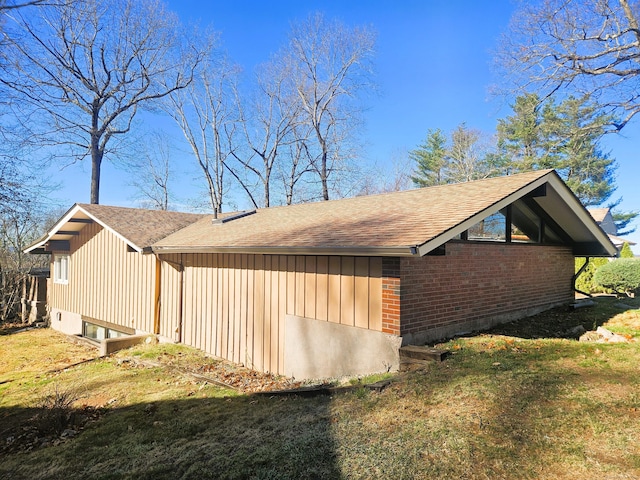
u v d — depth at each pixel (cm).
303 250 674
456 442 319
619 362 483
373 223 721
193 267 1068
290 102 2855
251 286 886
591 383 421
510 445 311
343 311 676
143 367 853
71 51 2061
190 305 1072
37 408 629
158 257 1151
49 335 1445
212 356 976
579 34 1425
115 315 1317
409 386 455
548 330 755
